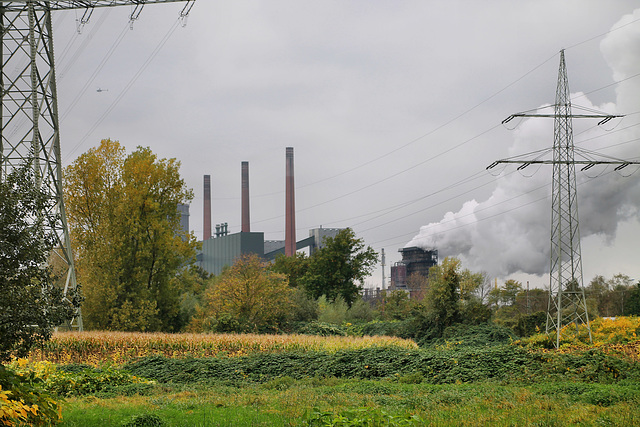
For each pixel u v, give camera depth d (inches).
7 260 757.3
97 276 3016.7
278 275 3777.1
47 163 2102.6
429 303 3245.6
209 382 1534.2
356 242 4891.7
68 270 2240.4
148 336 2363.4
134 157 3452.3
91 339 2262.6
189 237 3479.3
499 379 1362.0
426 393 1117.7
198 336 2434.8
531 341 2378.2
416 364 1530.5
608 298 5270.7
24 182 821.2
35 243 791.1
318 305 4298.7
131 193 3245.6
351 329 3636.8
